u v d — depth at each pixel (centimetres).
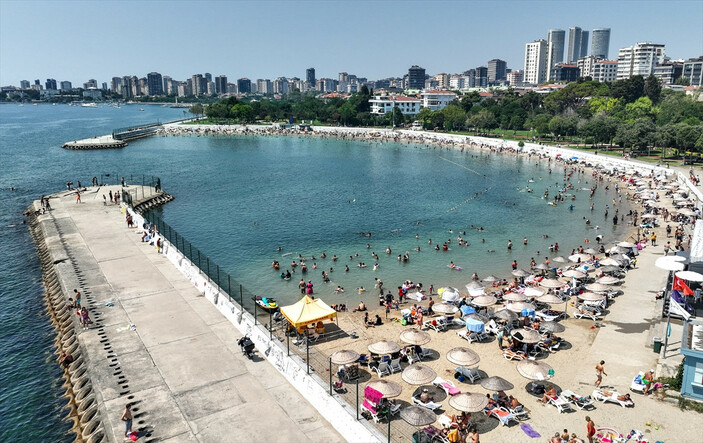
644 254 6925
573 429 3203
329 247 7750
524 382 3784
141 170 15112
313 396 3466
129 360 3950
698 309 4472
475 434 2969
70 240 7106
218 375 3788
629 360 4041
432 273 6612
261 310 5166
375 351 3903
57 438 3441
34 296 5922
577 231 8662
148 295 5206
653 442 3034
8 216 9625
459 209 10406
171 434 3114
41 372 4275
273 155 19338
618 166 14738
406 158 18788
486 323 4766
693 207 9088
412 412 3020
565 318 4922
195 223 9144
